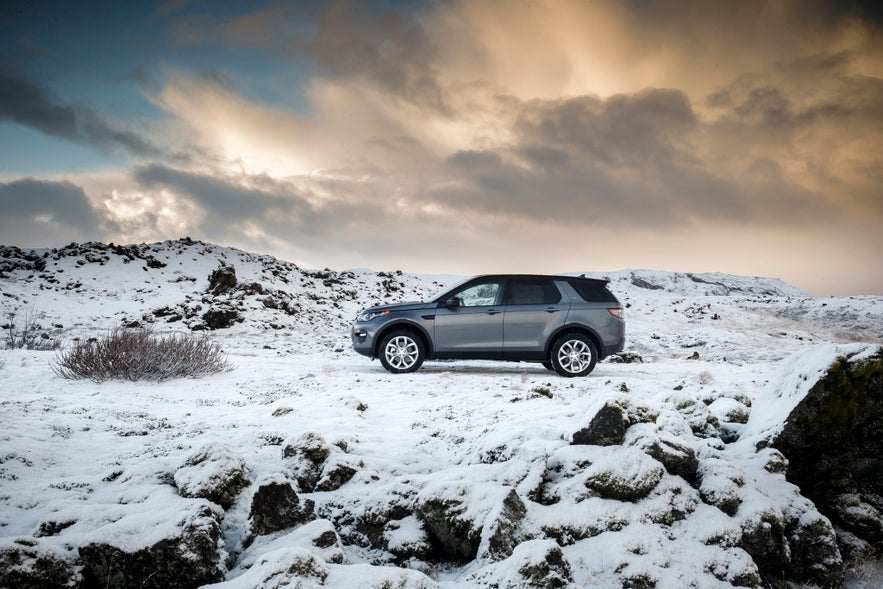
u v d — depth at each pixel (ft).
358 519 14.25
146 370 34.47
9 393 28.71
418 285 108.58
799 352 18.66
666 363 50.49
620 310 38.78
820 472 16.62
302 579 9.94
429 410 24.77
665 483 14.43
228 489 14.21
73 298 73.82
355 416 22.94
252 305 73.26
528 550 11.05
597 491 14.19
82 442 19.35
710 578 12.30
